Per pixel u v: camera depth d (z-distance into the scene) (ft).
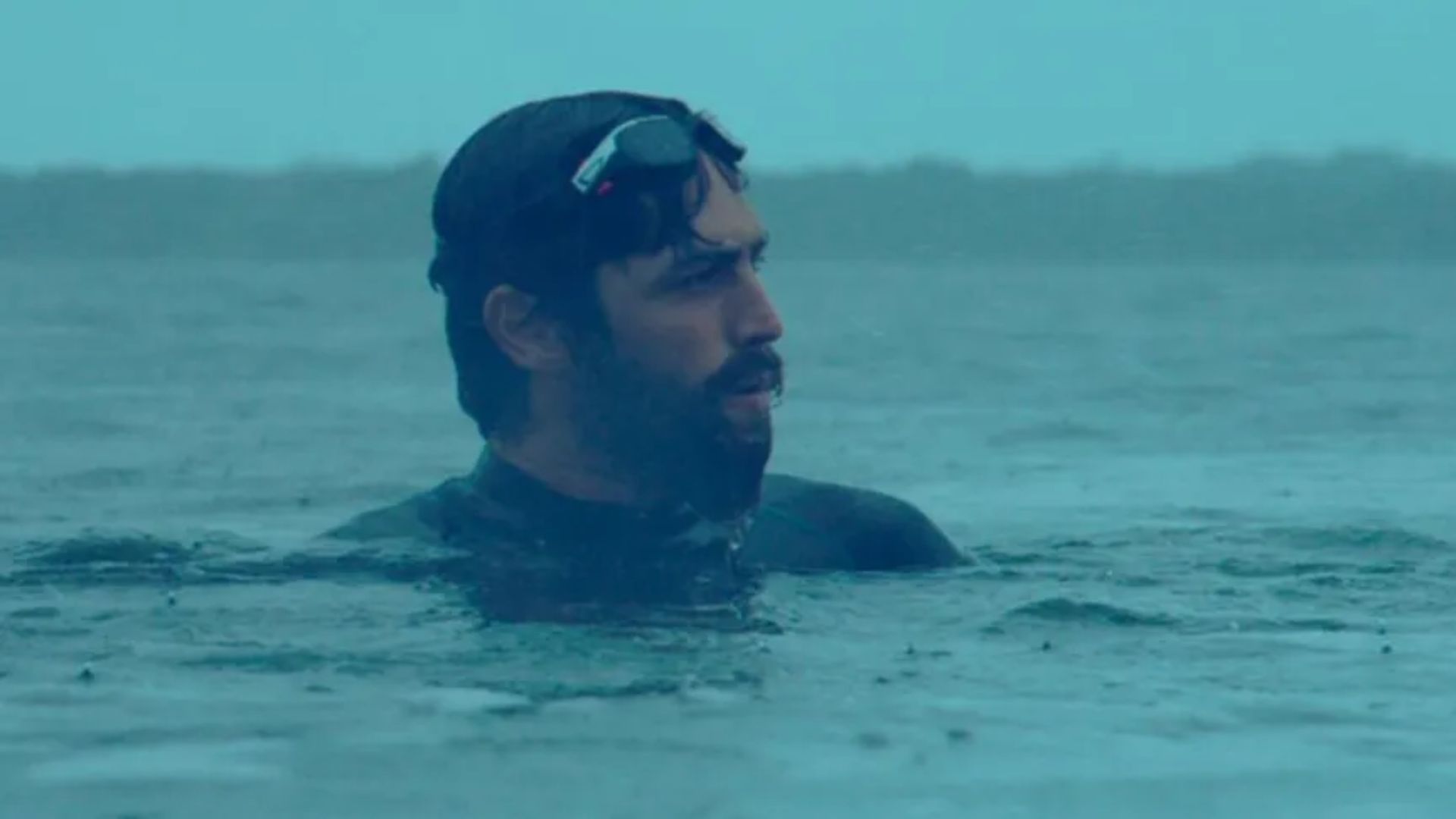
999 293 168.35
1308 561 33.12
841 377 90.07
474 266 27.86
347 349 102.83
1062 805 17.25
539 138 27.30
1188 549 34.71
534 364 27.71
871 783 17.76
